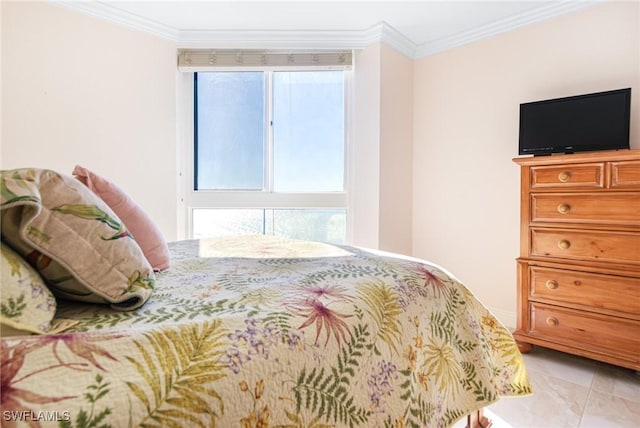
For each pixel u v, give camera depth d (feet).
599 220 5.72
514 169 7.97
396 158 9.14
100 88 7.54
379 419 2.47
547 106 6.81
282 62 8.89
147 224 3.51
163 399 1.64
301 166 9.41
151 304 2.52
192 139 9.23
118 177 7.82
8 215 1.94
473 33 8.44
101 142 7.57
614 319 5.57
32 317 1.91
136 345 1.82
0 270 1.84
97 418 1.47
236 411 1.83
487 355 3.59
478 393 3.35
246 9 7.61
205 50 8.78
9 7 6.48
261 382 1.97
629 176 5.43
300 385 2.13
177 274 3.49
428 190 9.39
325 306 2.58
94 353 1.71
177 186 8.83
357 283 3.08
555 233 6.20
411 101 9.57
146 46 8.19
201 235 9.47
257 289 2.90
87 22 7.34
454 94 8.88
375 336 2.66
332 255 4.41
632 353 5.40
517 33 7.86
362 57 8.89
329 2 7.36
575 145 6.46
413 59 9.59
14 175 2.01
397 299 3.04
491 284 8.34
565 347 6.01
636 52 6.43
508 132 8.04
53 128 6.99
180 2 7.34
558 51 7.31
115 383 1.60
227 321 2.18
